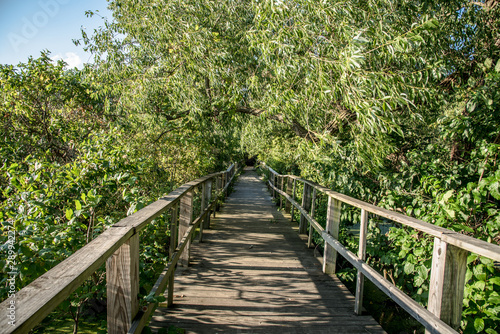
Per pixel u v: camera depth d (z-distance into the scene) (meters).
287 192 8.94
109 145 3.76
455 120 3.66
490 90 3.59
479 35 4.57
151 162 4.98
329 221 3.97
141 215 2.02
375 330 2.70
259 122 8.20
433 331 1.74
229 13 6.06
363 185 4.59
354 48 3.10
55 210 2.83
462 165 3.74
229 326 2.69
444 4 4.34
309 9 3.48
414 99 3.78
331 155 4.75
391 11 3.98
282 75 3.93
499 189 2.75
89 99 6.07
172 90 5.94
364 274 2.72
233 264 4.27
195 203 6.72
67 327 3.10
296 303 3.17
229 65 5.93
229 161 13.14
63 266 1.16
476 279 2.41
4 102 5.05
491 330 2.11
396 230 3.40
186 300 3.14
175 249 3.14
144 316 1.90
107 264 1.69
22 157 4.87
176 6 5.56
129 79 6.09
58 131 5.56
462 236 1.71
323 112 4.84
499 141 3.66
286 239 5.71
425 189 3.66
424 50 4.11
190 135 6.81
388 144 3.81
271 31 3.95
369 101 3.16
